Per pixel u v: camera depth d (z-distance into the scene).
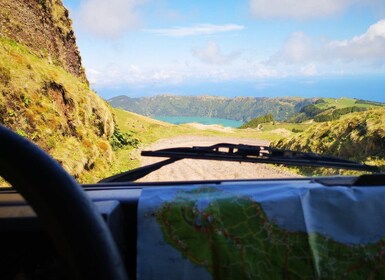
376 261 1.48
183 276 1.46
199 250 1.48
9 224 1.44
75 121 20.67
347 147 21.73
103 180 2.36
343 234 1.51
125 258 1.55
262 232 1.51
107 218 1.35
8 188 1.91
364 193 1.59
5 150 0.96
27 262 1.47
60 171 0.99
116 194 1.69
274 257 1.48
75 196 0.97
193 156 2.49
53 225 0.95
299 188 1.62
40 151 1.00
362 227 1.53
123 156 30.08
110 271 0.94
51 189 0.95
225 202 1.55
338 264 1.47
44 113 16.59
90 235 0.95
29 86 16.78
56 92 19.98
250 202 1.55
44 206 0.95
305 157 2.53
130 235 1.56
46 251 1.47
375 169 2.49
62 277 1.47
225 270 1.46
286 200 1.56
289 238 1.50
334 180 1.86
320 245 1.49
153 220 1.52
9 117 14.04
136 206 1.58
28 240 1.46
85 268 0.93
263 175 18.53
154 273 1.46
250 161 2.47
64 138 17.47
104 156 22.78
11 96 14.95
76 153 17.16
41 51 27.12
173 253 1.48
